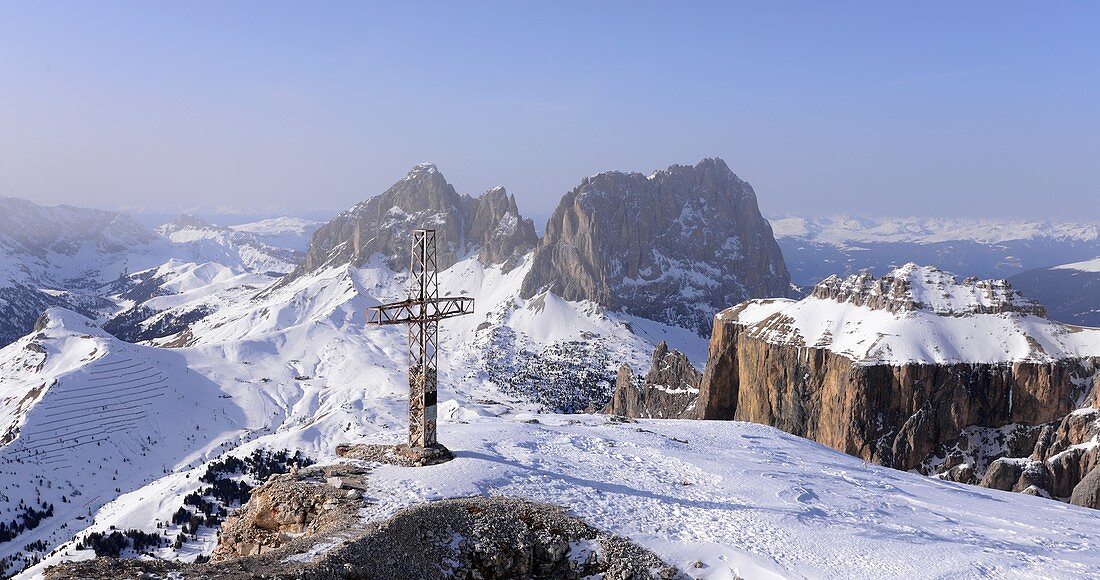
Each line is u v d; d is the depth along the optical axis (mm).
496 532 65438
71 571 51875
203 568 53594
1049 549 74562
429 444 86750
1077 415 169000
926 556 68312
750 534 71188
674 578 62656
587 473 87375
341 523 64312
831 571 64000
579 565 65062
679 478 89750
